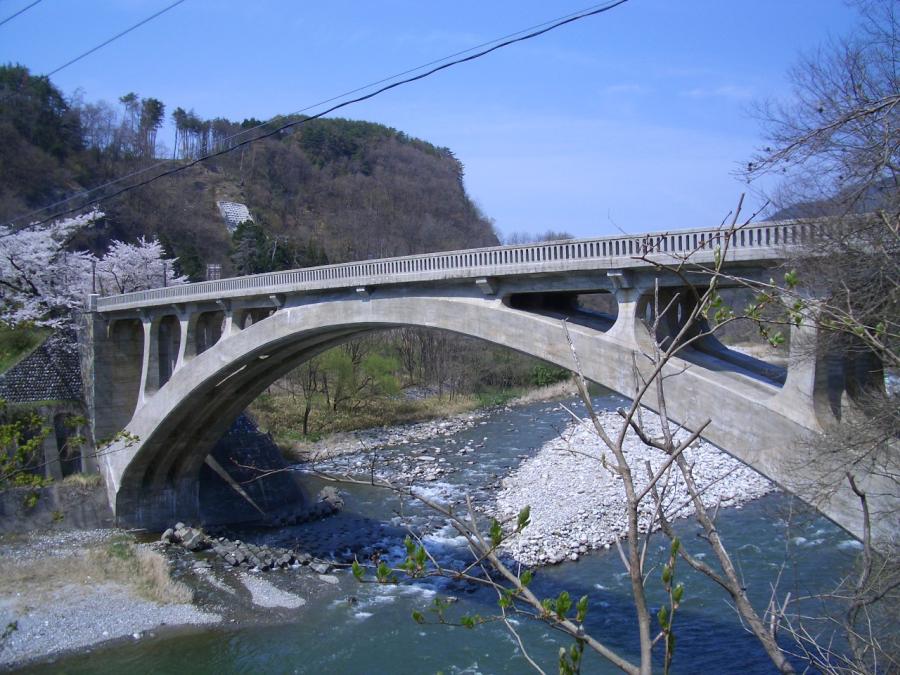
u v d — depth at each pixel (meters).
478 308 21.44
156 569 30.55
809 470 13.91
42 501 35.53
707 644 21.89
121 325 39.38
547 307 22.69
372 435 57.38
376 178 136.62
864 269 11.70
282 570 31.56
